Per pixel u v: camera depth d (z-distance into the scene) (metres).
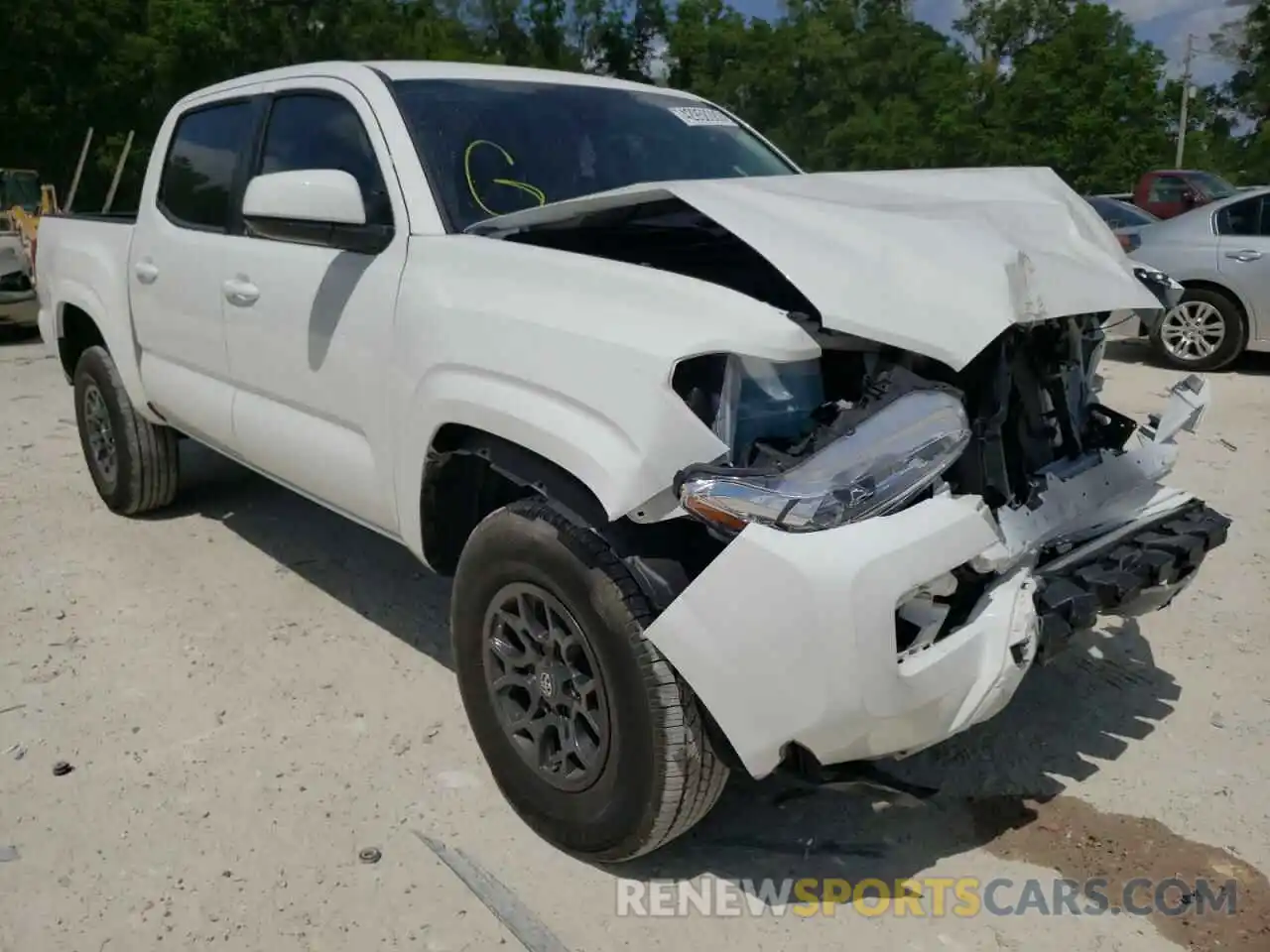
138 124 29.19
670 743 2.36
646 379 2.28
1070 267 2.59
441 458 2.90
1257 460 5.93
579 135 3.54
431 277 2.90
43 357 9.73
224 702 3.46
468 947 2.44
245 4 29.70
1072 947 2.42
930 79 43.09
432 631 3.96
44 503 5.39
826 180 2.90
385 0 32.97
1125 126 40.44
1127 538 2.74
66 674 3.63
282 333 3.50
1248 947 2.41
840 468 2.18
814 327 2.42
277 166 3.74
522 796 2.76
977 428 2.49
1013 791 2.98
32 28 26.31
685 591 2.24
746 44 44.22
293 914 2.54
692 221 3.17
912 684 2.16
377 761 3.14
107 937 2.47
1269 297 8.10
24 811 2.91
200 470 5.88
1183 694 3.46
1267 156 43.53
